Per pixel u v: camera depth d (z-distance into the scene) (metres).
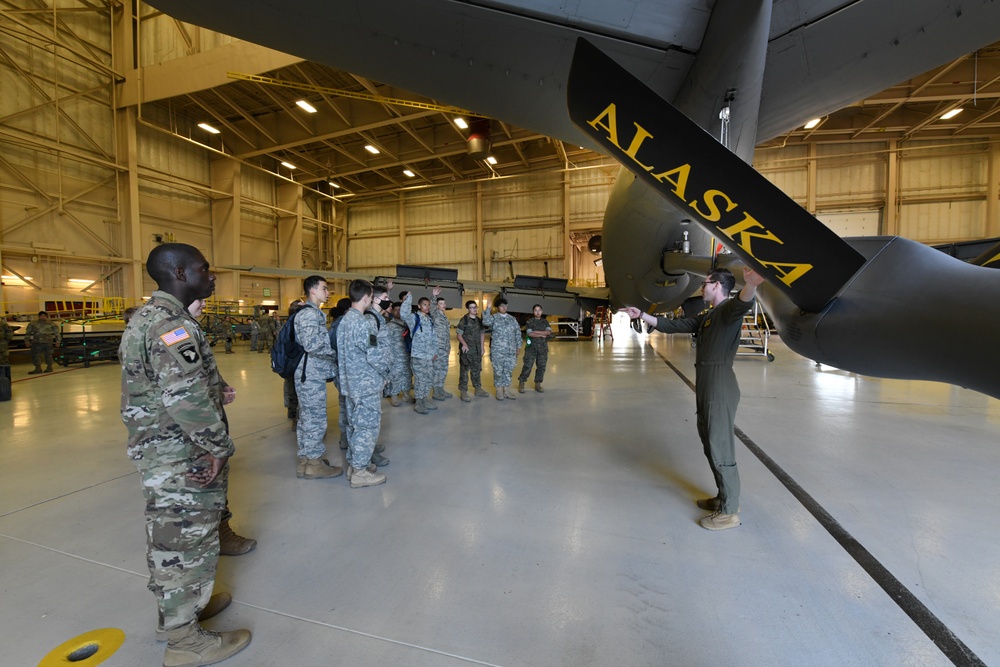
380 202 23.20
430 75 2.87
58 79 12.36
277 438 3.90
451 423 4.26
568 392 5.82
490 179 18.64
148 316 1.34
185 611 1.34
